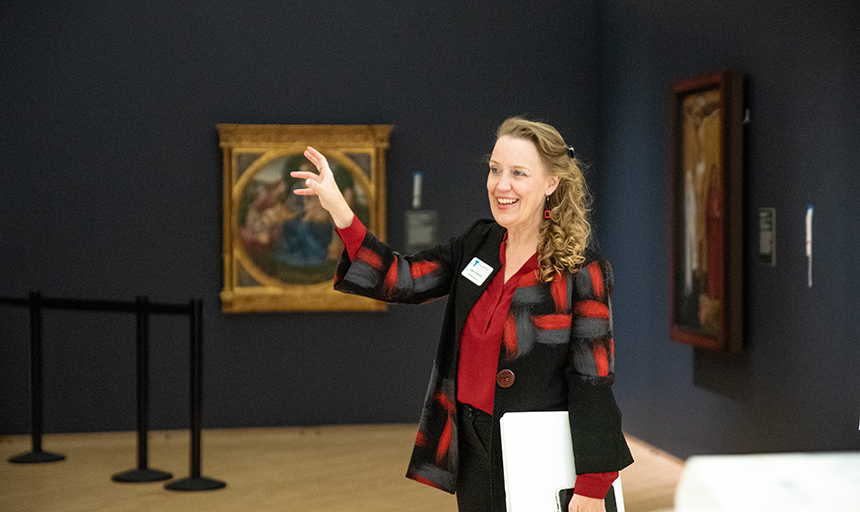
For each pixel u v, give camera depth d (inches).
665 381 263.1
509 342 80.7
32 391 263.6
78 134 295.0
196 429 232.8
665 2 262.1
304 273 305.1
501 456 80.3
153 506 211.6
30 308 261.3
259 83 303.9
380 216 307.6
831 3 179.9
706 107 229.5
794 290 194.9
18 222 293.0
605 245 315.9
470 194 316.5
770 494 55.4
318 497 221.3
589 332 80.3
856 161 171.9
